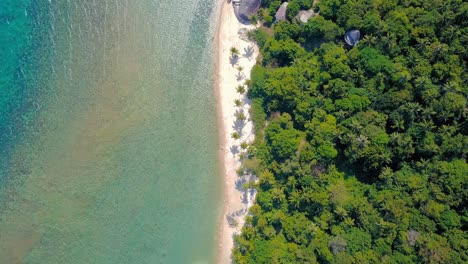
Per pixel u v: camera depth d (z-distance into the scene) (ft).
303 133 149.38
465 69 139.95
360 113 143.02
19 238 157.99
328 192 143.84
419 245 132.98
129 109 161.79
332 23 150.51
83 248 158.51
